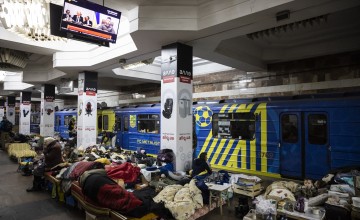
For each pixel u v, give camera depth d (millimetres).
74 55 10094
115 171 5746
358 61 8547
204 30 6059
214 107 9141
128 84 18344
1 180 7895
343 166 6262
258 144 7914
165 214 4363
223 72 12391
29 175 8547
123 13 6590
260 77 11109
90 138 11094
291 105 7324
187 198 4750
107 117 14664
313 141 6863
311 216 4348
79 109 11250
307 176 6910
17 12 5227
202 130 9453
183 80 6930
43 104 15422
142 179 5953
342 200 4621
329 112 6590
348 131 6246
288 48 9805
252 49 9641
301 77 9930
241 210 4941
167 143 6879
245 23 5656
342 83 8883
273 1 4879
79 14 5312
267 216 4242
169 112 6891
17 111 31625
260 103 8055
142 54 8289
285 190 5105
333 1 4645
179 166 6668
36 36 6277
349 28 7926
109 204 3885
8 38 8352
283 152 7398
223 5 5605
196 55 8359
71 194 5285
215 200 5402
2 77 13523
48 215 5031
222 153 8773
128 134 12820
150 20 6090
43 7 5184
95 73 11414
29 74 14062
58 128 20750
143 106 12680
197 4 6039
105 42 5992
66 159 8500
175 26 6051
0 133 16016
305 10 5043
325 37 8609
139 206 3992
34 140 12953
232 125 8633
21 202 5816
